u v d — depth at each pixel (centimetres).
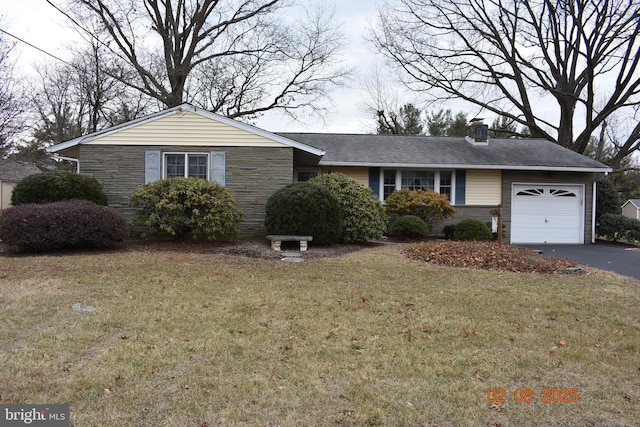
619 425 294
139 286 626
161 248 1002
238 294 596
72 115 2669
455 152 1574
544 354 412
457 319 510
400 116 3225
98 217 926
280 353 397
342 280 707
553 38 2195
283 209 1062
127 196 1172
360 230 1155
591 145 3083
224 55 2325
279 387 331
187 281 666
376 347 417
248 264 829
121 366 358
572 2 1994
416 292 637
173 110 1180
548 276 798
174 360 374
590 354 415
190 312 509
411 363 382
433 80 2469
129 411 293
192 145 1186
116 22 2086
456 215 1500
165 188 1027
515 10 2208
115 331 441
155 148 1178
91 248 979
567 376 367
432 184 1511
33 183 1016
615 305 596
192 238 1085
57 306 518
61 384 327
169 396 314
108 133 1169
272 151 1202
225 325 467
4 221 877
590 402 324
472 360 393
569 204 1538
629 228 1483
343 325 477
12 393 312
